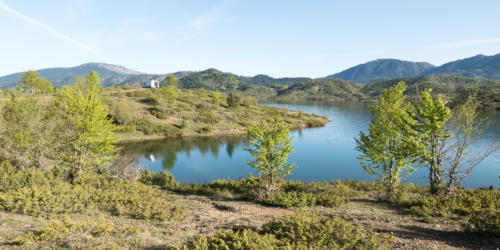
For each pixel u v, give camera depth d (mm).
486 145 41719
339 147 48906
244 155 42125
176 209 12000
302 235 7980
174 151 43531
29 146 18781
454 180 15219
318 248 7098
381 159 16578
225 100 103000
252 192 18375
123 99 74125
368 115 109438
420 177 30156
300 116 89500
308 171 34094
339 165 36969
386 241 8023
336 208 14867
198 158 39812
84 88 54469
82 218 9711
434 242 8570
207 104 85750
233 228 10008
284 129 16812
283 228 8875
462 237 9133
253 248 6809
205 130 60875
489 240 8617
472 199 12680
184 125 60188
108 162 21922
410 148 14797
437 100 14391
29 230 7734
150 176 24391
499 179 29812
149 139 52000
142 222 10273
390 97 16047
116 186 16891
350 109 141125
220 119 70750
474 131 14727
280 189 19297
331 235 7973
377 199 17844
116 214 11078
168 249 7230
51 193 10828
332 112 121750
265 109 98250
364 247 7477
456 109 14820
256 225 10484
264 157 16641
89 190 13891
